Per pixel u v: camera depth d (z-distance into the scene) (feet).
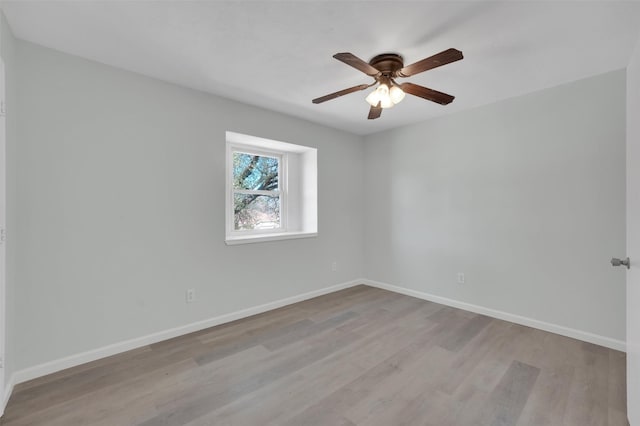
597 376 6.61
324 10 5.41
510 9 5.34
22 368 6.34
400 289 13.15
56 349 6.78
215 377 6.61
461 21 5.70
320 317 10.23
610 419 5.31
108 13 5.50
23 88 6.35
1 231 5.21
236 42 6.48
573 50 6.75
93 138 7.25
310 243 12.44
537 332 8.94
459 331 9.03
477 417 5.36
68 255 6.92
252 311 10.45
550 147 8.88
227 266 9.81
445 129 11.42
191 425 5.16
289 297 11.64
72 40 6.39
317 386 6.29
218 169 9.52
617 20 5.63
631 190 4.78
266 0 5.15
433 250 11.90
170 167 8.51
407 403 5.74
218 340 8.44
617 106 7.78
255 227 12.12
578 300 8.45
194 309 9.04
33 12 5.45
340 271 13.69
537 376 6.63
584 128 8.28
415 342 8.32
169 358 7.41
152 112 8.17
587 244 8.29
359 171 14.52
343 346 8.09
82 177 7.10
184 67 7.62
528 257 9.36
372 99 6.86
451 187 11.27
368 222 14.48
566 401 5.79
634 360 4.55
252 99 9.82
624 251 7.73
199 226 9.12
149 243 8.15
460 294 11.09
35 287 6.50
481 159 10.41
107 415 5.40
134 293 7.91
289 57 7.12
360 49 6.68
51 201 6.69
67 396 5.91
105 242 7.44
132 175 7.84
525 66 7.52
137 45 6.60
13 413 5.43
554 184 8.83
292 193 13.25
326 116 11.59
